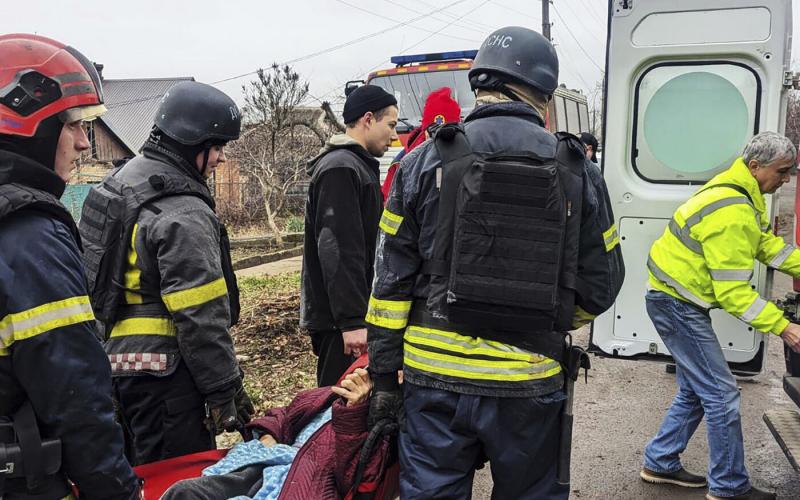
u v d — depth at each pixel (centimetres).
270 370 568
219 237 279
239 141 1841
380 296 216
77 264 163
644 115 442
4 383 153
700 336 350
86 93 172
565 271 207
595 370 609
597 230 215
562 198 204
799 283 368
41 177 161
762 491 345
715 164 433
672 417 380
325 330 367
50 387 153
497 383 204
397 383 222
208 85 282
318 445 239
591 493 379
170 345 263
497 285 198
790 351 394
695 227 338
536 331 205
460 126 211
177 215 258
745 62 418
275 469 235
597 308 221
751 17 410
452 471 211
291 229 1720
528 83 219
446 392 207
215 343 260
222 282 265
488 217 200
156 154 272
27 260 152
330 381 374
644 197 443
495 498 223
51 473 155
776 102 412
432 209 208
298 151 1850
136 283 261
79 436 157
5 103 158
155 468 245
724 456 343
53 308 153
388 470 232
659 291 361
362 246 338
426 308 211
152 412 266
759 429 468
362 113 355
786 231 1184
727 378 346
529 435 211
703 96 429
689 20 422
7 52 162
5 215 151
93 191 274
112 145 3034
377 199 354
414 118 966
